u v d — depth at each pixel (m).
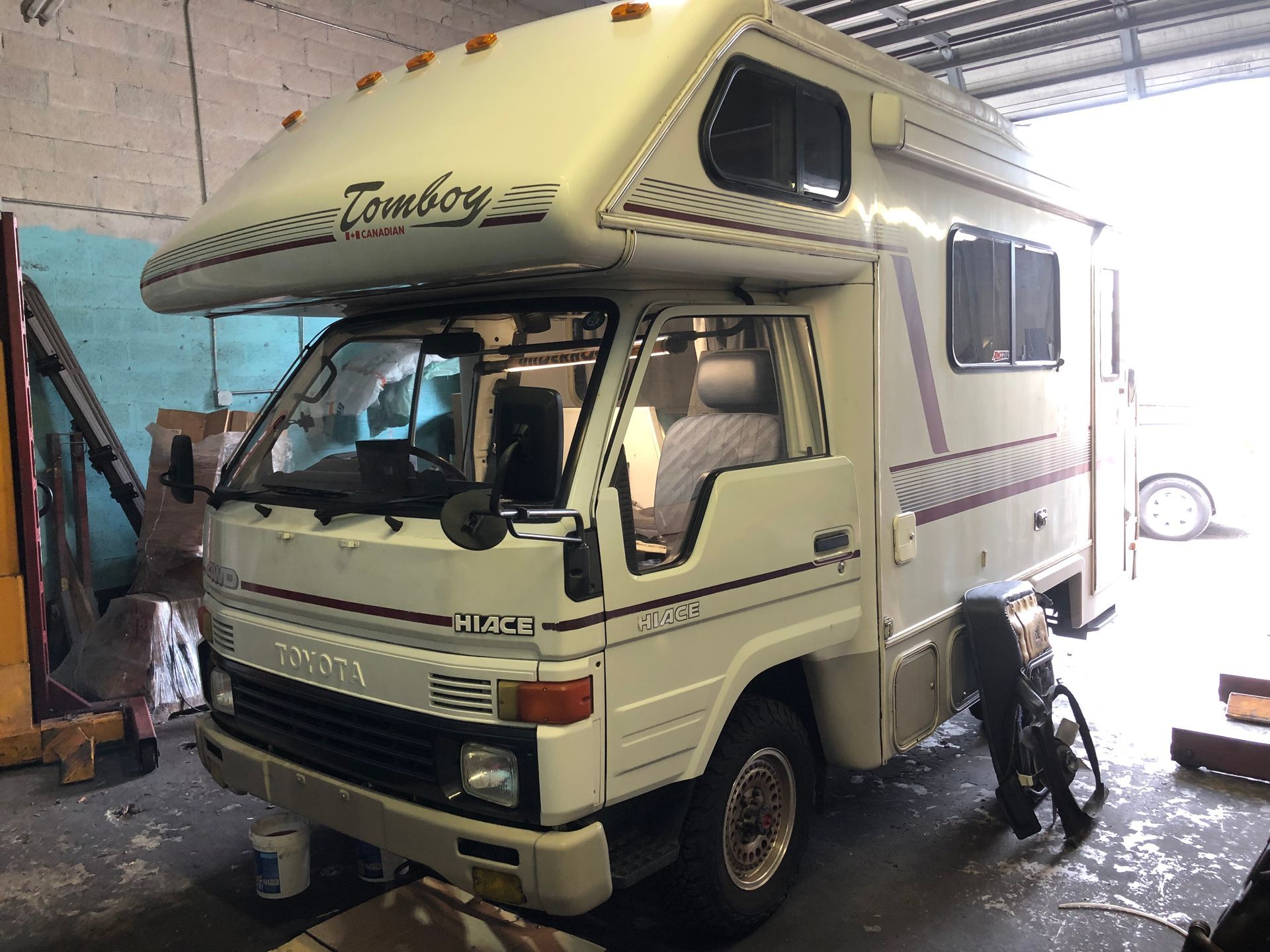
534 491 2.46
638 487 2.82
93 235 6.24
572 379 2.88
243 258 3.06
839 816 4.20
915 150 3.69
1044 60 9.58
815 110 3.24
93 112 6.18
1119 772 4.60
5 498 4.70
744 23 2.88
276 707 3.19
